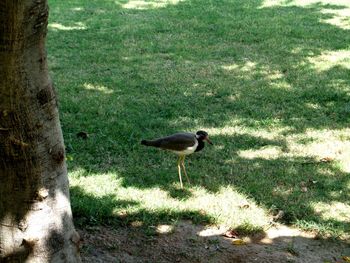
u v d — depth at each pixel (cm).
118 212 614
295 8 1747
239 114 904
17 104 392
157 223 600
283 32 1445
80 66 1145
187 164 732
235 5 1786
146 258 543
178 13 1655
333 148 787
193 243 568
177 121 868
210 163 735
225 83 1052
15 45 370
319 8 1748
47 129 415
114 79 1062
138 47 1296
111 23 1516
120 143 786
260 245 570
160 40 1359
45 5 377
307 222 605
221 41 1359
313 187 681
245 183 684
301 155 765
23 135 402
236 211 623
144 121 859
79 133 802
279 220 614
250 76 1098
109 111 895
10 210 419
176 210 620
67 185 446
